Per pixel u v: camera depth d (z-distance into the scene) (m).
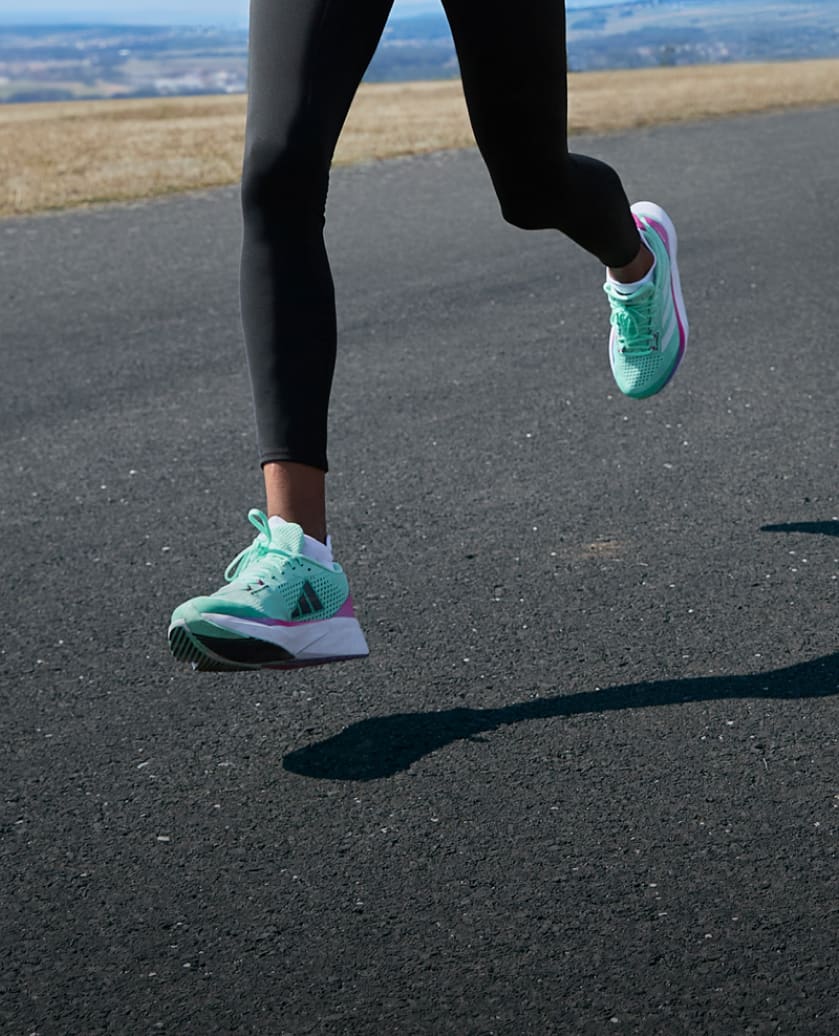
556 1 1.96
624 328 2.55
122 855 1.74
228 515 3.09
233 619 1.82
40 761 2.00
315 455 1.93
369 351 4.62
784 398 3.83
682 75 23.41
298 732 2.06
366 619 2.46
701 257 6.02
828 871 1.64
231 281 6.06
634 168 9.41
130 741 2.06
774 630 2.35
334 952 1.52
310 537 1.92
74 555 2.86
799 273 5.61
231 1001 1.44
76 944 1.55
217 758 1.99
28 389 4.28
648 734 2.00
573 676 2.21
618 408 3.81
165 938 1.56
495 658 2.29
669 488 3.12
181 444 3.65
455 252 6.50
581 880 1.64
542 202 2.18
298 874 1.68
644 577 2.61
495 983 1.45
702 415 3.70
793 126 12.34
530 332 4.82
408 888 1.64
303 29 1.88
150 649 2.39
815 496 3.04
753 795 1.82
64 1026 1.41
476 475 3.27
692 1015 1.39
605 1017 1.39
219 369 4.50
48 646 2.41
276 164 1.90
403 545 2.83
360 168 10.06
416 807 1.82
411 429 3.68
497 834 1.75
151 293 5.84
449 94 21.09
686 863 1.67
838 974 1.44
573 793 1.84
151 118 19.73
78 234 7.50
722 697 2.11
